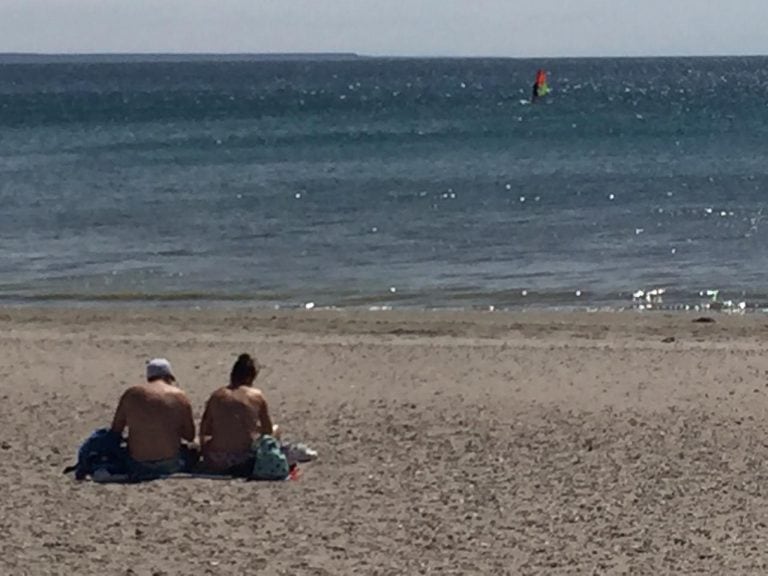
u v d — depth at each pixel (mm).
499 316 19859
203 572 8203
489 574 8227
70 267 25297
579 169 46500
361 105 103250
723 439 12102
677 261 25797
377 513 9617
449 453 11547
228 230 30609
